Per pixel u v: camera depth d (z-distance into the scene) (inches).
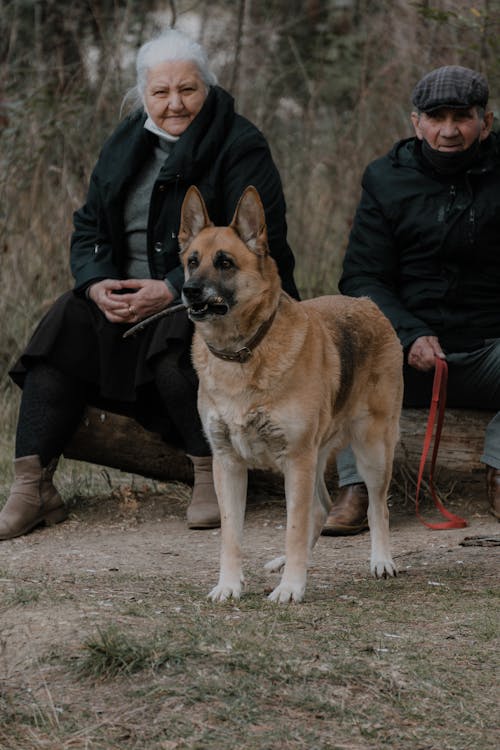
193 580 199.9
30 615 165.5
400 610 174.4
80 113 383.6
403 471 270.2
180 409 252.1
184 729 128.3
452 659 150.9
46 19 462.3
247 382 182.5
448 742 127.1
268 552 230.8
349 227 400.8
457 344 258.7
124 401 255.6
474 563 213.9
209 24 481.7
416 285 261.4
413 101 253.4
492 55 361.1
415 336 249.9
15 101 397.7
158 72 247.6
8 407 344.8
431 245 257.3
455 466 267.4
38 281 366.6
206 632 155.4
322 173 416.2
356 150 401.7
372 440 209.9
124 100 265.6
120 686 139.9
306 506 185.2
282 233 254.8
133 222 255.9
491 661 150.6
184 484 285.9
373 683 140.8
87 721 131.6
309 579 202.7
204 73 251.3
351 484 253.3
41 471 255.4
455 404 266.7
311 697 135.6
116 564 217.3
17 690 140.9
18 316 360.2
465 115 246.2
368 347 208.8
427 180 257.3
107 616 163.9
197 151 245.1
